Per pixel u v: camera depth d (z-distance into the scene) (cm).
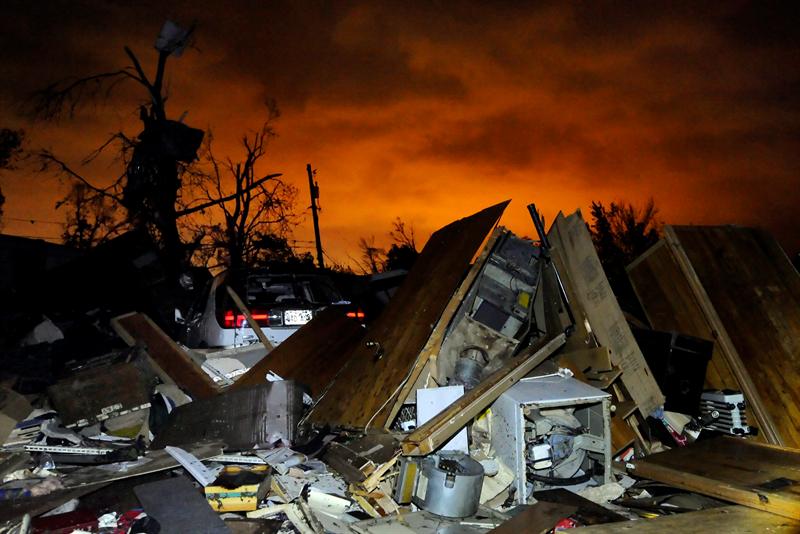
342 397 612
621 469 529
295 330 830
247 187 3002
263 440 555
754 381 602
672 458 496
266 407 567
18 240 1562
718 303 642
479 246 607
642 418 561
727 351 612
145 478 471
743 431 584
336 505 457
